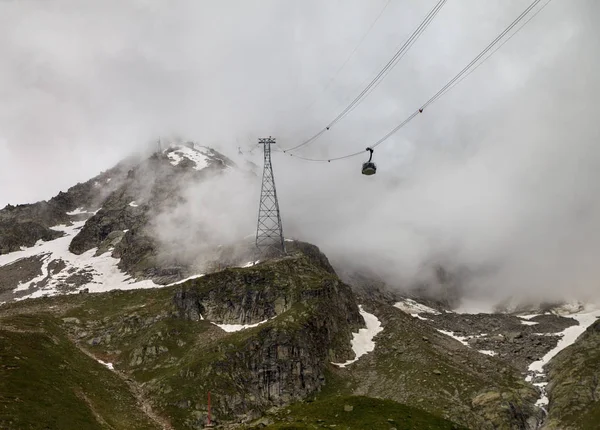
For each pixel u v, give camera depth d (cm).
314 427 14625
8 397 16138
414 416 15575
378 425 14800
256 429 15650
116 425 17388
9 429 14350
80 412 17200
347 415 15838
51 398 17325
